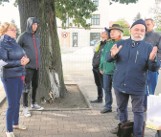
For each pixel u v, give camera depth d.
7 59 5.22
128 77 5.06
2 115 6.93
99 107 7.87
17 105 5.59
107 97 7.27
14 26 5.40
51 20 8.51
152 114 3.99
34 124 6.34
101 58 7.35
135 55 5.02
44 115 7.02
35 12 8.03
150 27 6.39
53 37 8.54
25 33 6.87
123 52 5.11
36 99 8.09
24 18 8.03
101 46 8.33
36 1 8.03
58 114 7.12
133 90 5.05
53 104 8.14
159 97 4.01
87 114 7.16
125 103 5.36
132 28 5.11
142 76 5.05
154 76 6.35
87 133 5.83
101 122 6.53
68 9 9.95
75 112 7.33
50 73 8.34
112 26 6.82
